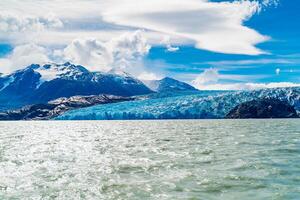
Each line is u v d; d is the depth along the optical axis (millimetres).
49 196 24812
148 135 93875
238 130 111188
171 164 37656
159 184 27672
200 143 63625
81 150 56250
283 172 31578
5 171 35844
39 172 35000
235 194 24172
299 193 24125
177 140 72625
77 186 27812
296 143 60500
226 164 36750
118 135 97750
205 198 23281
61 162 42031
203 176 30375
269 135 84125
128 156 46094
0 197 24828
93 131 128250
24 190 26844
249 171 32375
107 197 24125
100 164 39438
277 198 22984
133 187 26875
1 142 77688
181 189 25844
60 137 94875
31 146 66062
